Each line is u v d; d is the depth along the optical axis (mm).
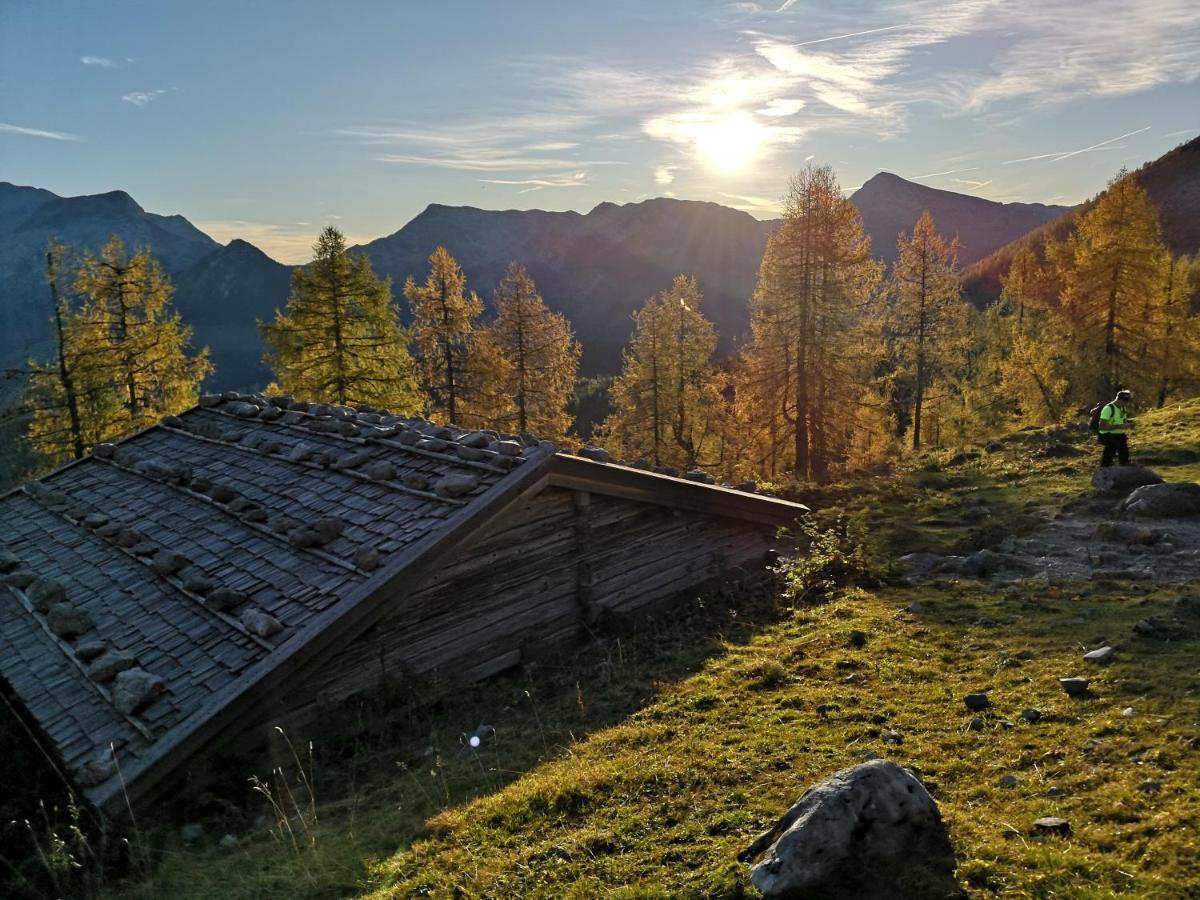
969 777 5273
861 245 28969
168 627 7910
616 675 8445
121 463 12648
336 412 12125
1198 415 21453
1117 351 33406
